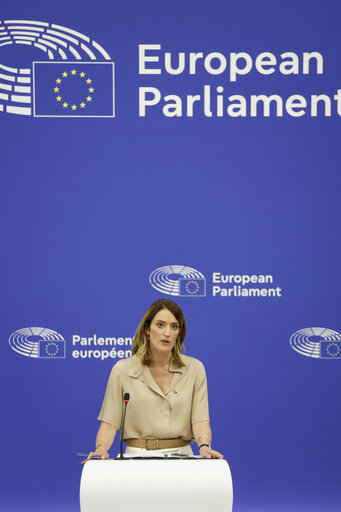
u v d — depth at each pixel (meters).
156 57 10.23
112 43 10.21
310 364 10.24
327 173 10.28
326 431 10.22
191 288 10.22
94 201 10.22
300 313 10.24
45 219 10.18
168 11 10.23
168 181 10.25
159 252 10.23
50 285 10.16
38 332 10.14
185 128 10.26
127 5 10.22
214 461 5.86
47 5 10.18
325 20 10.26
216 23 10.25
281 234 10.25
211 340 10.22
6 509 10.06
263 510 10.15
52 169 10.19
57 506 10.11
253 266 10.24
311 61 10.26
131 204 10.24
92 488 5.57
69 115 10.20
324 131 10.28
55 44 10.19
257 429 10.20
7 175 10.16
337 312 10.25
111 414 7.04
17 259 10.15
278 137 10.27
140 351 7.08
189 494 5.57
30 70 10.18
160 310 7.02
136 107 10.24
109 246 10.22
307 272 10.25
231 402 10.21
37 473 10.12
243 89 10.26
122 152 10.23
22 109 10.18
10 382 10.12
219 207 10.26
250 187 10.27
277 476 10.19
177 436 6.99
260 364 10.23
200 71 10.26
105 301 10.19
